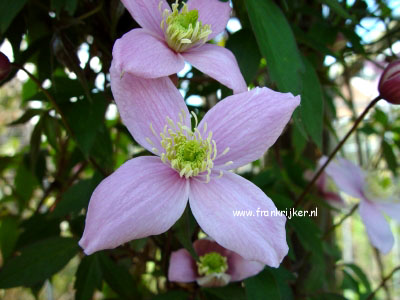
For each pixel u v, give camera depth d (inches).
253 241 2.9
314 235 4.9
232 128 3.4
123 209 2.8
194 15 3.5
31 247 4.6
